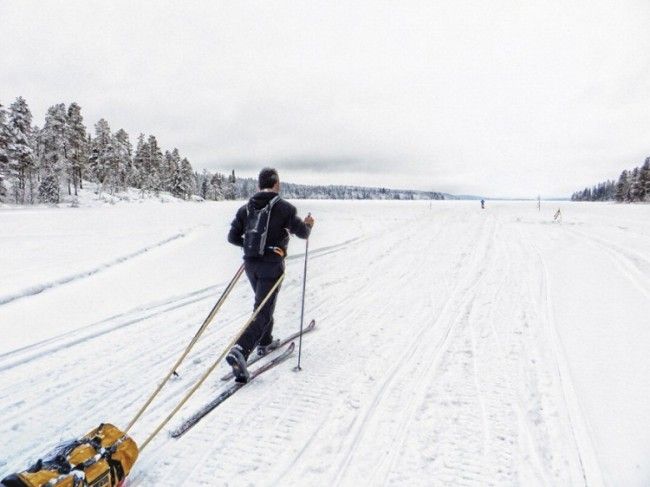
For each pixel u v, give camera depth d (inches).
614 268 333.4
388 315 234.5
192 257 417.1
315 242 528.7
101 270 353.1
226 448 116.6
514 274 326.3
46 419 132.6
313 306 253.9
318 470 107.5
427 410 134.7
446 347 185.9
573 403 135.1
